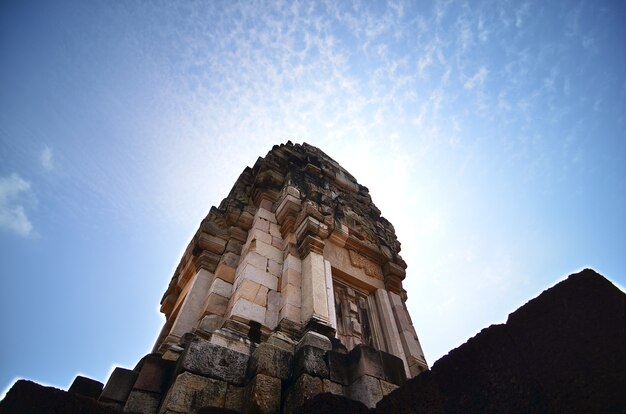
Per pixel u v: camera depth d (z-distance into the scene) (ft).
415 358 27.14
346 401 12.37
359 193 49.03
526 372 9.43
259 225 32.63
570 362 8.68
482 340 10.94
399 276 34.73
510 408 9.34
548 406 8.61
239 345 20.21
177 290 38.83
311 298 24.25
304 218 31.37
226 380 16.88
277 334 21.35
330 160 54.85
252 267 27.48
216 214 39.24
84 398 11.23
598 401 7.82
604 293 8.96
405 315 31.53
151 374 17.48
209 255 34.55
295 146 52.44
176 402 14.88
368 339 28.48
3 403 10.44
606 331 8.45
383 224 44.62
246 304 24.20
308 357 17.44
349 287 31.60
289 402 15.96
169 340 25.79
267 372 16.85
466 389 10.58
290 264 28.19
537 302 10.16
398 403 12.19
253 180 44.52
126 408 15.83
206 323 24.59
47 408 10.52
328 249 31.91
